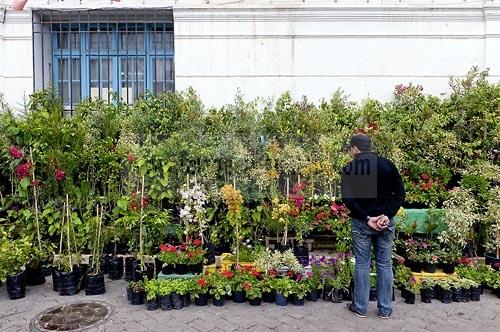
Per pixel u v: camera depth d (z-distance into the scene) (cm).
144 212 511
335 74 657
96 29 684
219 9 652
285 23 653
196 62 660
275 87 658
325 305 438
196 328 390
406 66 653
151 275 477
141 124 605
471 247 539
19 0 648
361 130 577
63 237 520
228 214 501
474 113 596
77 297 462
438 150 578
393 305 439
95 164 562
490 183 553
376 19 650
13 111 657
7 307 438
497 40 641
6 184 575
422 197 550
